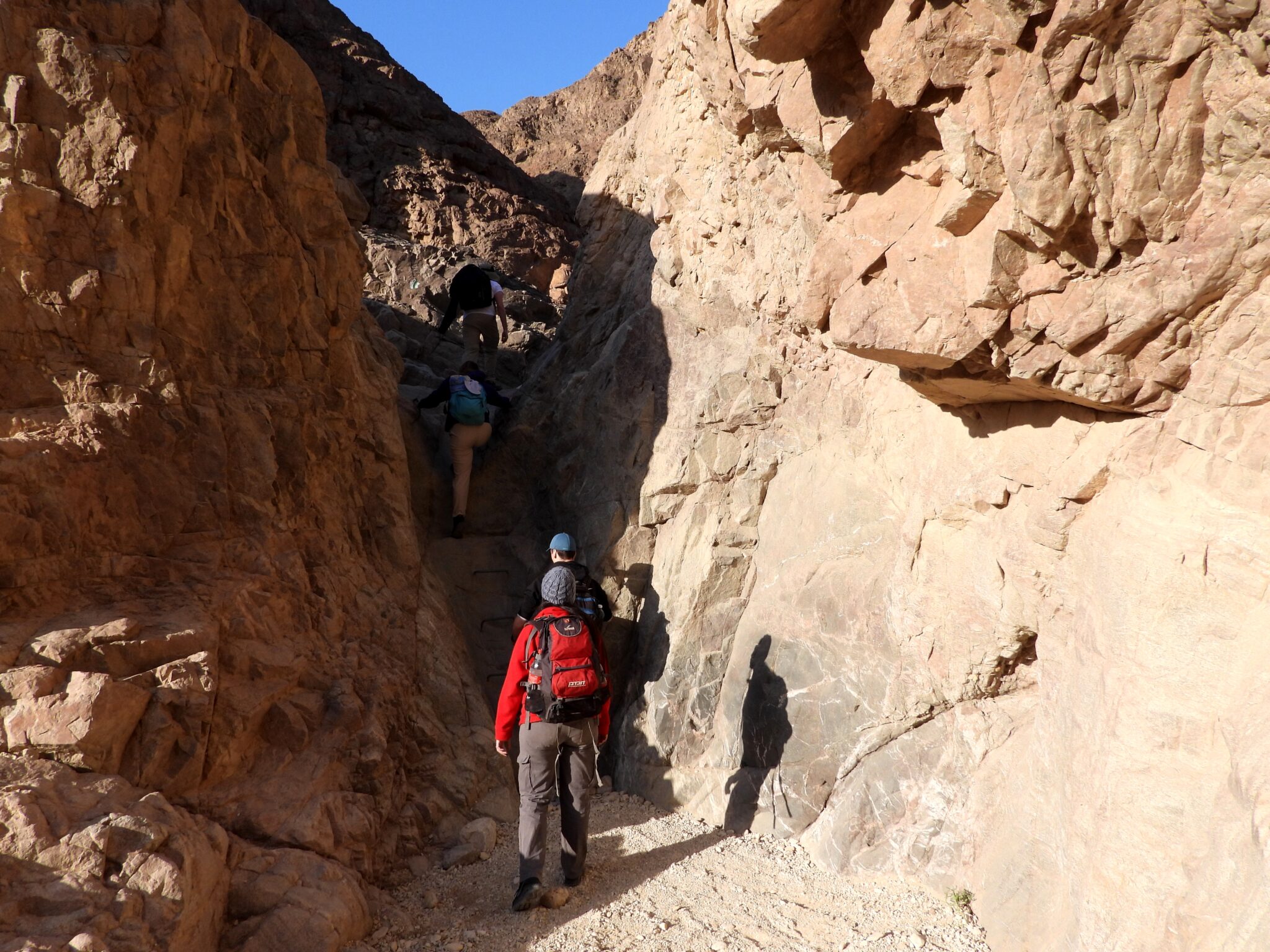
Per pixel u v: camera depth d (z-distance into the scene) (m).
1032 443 3.86
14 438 3.76
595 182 8.67
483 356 8.68
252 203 5.04
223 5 5.00
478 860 4.71
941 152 3.50
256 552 4.63
